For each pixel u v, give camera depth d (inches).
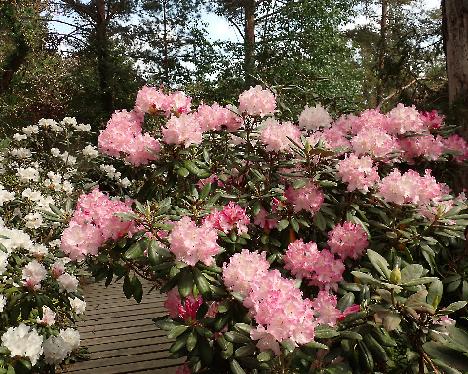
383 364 75.9
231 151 107.2
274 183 100.7
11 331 87.8
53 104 467.2
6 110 394.9
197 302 79.7
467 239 97.0
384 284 64.5
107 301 202.2
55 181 181.6
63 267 111.9
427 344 43.6
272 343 61.5
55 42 470.6
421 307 62.3
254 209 95.3
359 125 110.4
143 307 193.8
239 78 429.7
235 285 72.9
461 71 140.5
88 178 200.7
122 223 82.6
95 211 85.6
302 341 61.0
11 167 199.8
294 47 428.5
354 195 94.1
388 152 94.5
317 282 85.9
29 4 395.2
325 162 95.8
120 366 141.6
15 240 103.6
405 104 208.5
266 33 443.8
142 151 97.2
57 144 233.3
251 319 73.9
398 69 244.1
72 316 148.4
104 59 484.7
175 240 74.5
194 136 94.7
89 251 83.0
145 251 83.3
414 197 86.0
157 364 142.5
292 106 147.3
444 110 145.9
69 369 140.2
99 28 494.3
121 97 483.8
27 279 101.7
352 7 445.7
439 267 97.4
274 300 61.2
